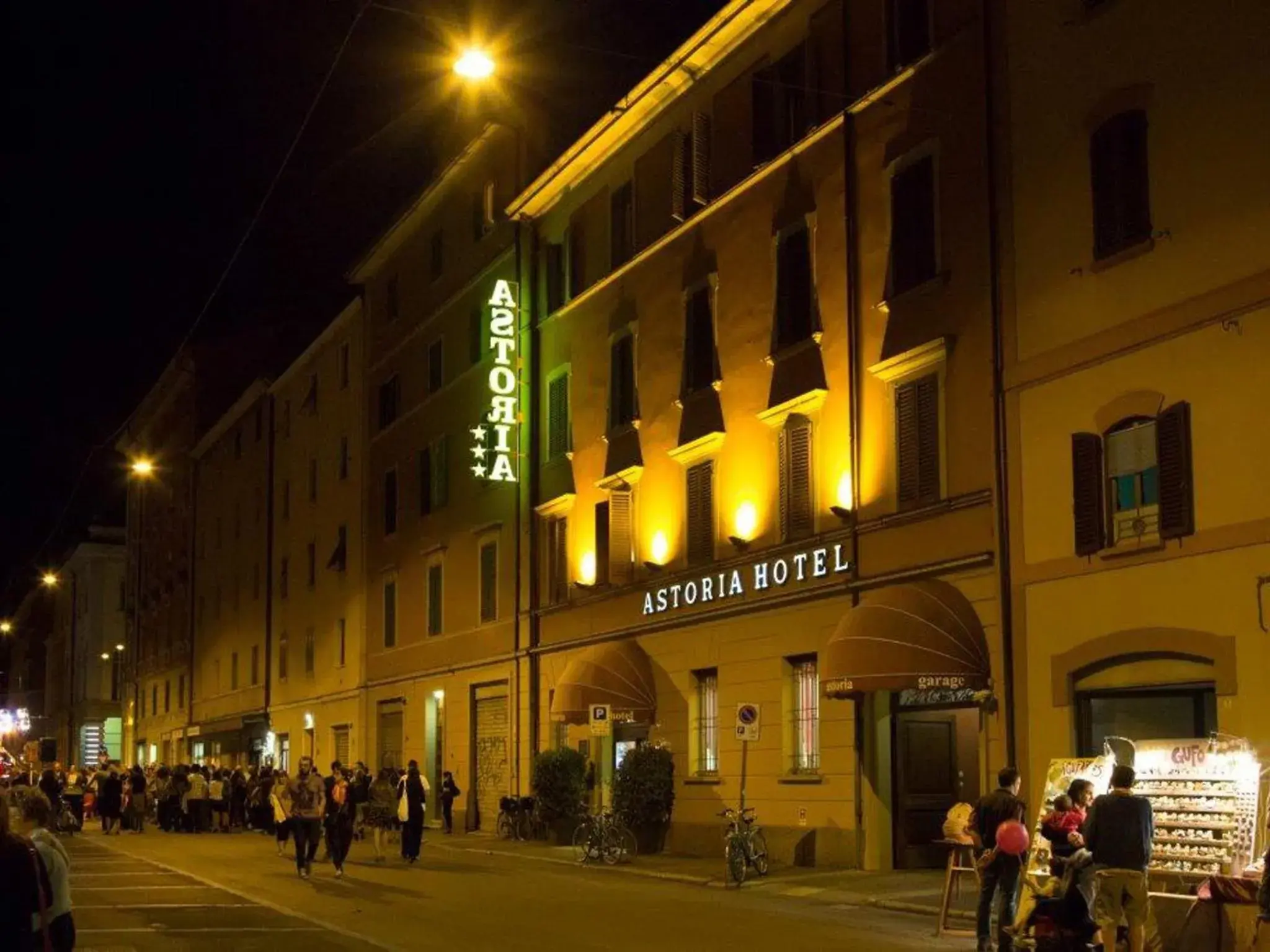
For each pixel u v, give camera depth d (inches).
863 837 963.3
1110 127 778.8
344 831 1024.9
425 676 1758.1
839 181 1032.2
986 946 608.1
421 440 1817.2
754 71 1142.3
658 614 1242.6
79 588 4202.8
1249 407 680.4
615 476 1318.9
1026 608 818.2
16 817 331.0
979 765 924.0
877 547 966.4
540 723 1466.5
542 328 1515.7
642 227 1306.6
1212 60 717.3
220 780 1734.7
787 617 1064.8
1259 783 618.5
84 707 3917.3
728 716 1136.2
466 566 1660.9
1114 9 783.7
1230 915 567.8
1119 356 764.0
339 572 2108.8
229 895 876.0
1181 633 706.2
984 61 882.8
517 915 759.1
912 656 861.2
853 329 1002.1
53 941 318.3
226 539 2787.9
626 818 1168.8
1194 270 719.7
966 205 901.2
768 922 729.0
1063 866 559.5
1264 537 665.6
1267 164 682.2
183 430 3196.4
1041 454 815.7
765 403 1107.9
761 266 1121.4
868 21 1010.1
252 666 2546.8
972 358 887.7
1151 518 740.7
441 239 1779.0
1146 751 637.3
